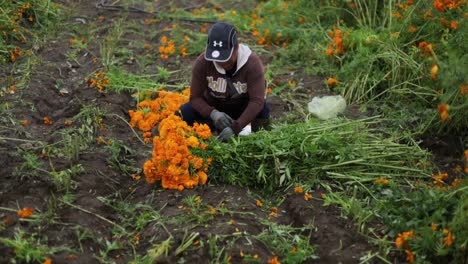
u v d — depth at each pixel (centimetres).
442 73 437
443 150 525
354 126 521
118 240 411
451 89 462
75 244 395
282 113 591
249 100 489
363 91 605
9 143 495
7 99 566
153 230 417
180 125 460
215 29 460
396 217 419
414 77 588
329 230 416
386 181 457
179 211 432
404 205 432
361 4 739
